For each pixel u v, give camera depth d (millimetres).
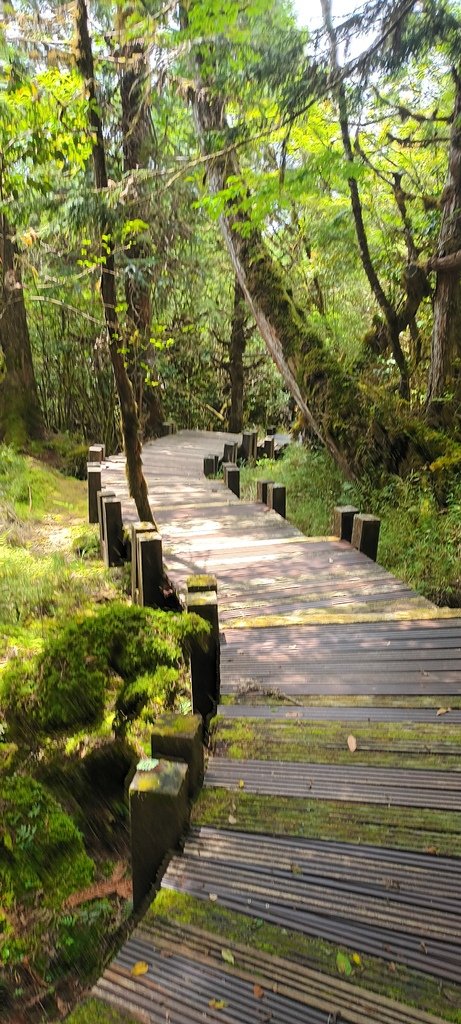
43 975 2338
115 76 8844
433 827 2176
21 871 2699
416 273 8648
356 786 2404
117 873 2768
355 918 1829
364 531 5527
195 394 16750
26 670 3223
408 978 1646
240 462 11789
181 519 6855
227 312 14953
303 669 3361
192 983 1654
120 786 3070
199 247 11836
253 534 6270
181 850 2094
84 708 3107
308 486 9125
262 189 7070
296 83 6004
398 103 9141
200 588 3250
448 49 6227
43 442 11062
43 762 3047
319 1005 1584
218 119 8438
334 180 7914
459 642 3639
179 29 6367
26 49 5031
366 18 5426
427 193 10102
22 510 7781
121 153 9961
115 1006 1607
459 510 6422
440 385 8070
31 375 11172
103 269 5293
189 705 3174
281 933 1786
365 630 3818
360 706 2992
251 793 2371
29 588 5273
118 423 12023
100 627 3256
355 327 11430
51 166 7355
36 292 8773
